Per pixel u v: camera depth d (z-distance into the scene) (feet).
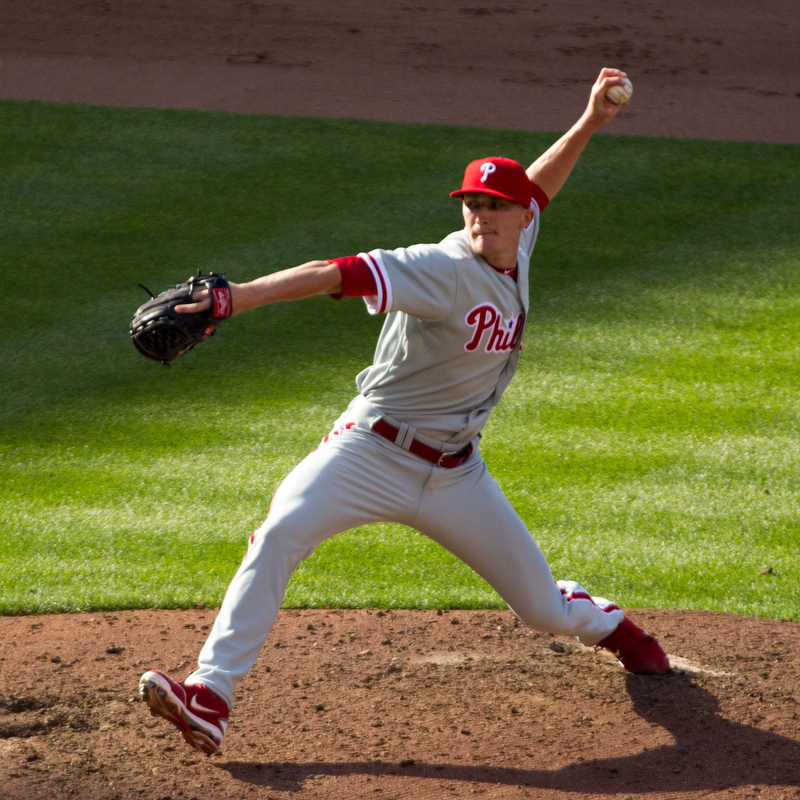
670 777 37.35
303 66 183.73
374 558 64.03
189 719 34.37
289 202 133.59
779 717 42.09
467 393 37.70
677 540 66.44
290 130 156.04
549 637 51.57
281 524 36.32
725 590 59.52
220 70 179.93
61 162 142.10
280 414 86.63
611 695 44.29
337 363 97.50
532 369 95.91
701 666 47.65
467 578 60.90
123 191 135.13
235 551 63.67
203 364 97.25
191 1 209.15
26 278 113.29
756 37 199.11
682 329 104.37
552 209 134.92
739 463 78.38
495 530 39.29
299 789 36.32
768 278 115.75
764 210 134.41
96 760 37.86
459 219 129.18
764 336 102.53
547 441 82.07
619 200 137.49
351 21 203.62
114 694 43.96
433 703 43.65
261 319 107.65
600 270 118.62
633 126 162.61
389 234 124.88
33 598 56.34
